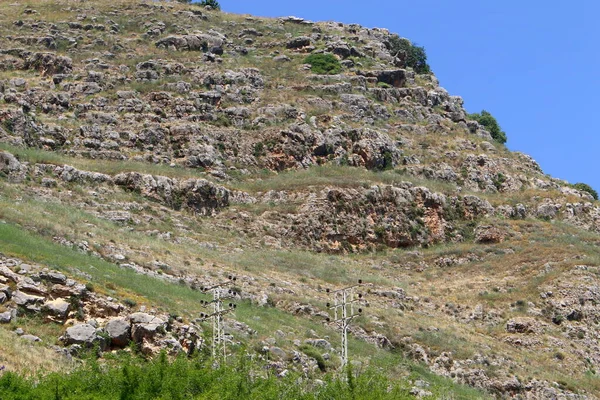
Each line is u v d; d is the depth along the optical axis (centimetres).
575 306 6950
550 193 9169
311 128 8981
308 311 5978
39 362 4000
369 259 7712
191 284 5791
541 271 7444
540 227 8550
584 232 8612
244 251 7044
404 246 8062
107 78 9300
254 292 6016
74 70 9388
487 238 8281
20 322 4369
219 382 3612
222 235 7231
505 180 9438
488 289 7231
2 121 7638
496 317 6844
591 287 7150
